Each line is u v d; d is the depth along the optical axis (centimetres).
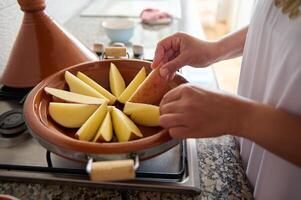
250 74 47
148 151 34
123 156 33
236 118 31
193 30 96
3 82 56
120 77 52
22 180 39
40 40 54
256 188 39
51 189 38
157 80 46
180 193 37
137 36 94
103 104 43
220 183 40
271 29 39
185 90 33
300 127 30
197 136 32
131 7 129
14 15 68
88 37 94
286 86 34
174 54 55
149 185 37
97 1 139
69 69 50
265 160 38
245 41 52
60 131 40
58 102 44
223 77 225
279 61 36
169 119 32
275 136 30
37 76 54
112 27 89
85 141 35
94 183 38
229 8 308
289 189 38
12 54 55
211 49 55
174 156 43
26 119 38
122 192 38
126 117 42
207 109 31
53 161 42
